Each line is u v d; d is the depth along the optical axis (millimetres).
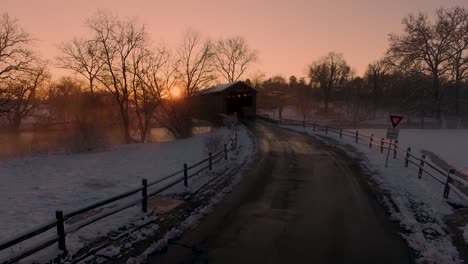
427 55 38531
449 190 10039
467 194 10008
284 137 26391
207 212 8195
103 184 11242
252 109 47625
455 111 41688
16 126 36406
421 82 39219
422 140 24203
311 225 7289
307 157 16781
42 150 21000
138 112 31609
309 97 90875
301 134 29125
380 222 7484
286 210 8352
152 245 6219
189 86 32344
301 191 10195
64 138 22438
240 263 5527
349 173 12875
